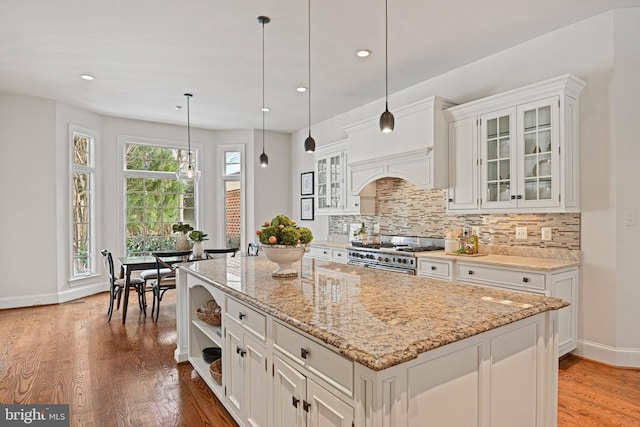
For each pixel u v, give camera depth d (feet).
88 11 9.53
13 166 16.05
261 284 7.16
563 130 9.71
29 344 11.82
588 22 10.16
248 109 18.47
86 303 17.20
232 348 7.20
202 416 7.66
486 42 11.44
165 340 12.26
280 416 5.53
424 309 5.25
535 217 11.25
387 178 16.60
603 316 9.98
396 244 15.80
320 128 21.03
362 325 4.51
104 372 9.77
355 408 3.98
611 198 9.82
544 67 11.04
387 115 8.64
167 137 21.34
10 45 11.43
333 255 16.87
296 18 9.96
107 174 19.63
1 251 15.87
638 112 9.61
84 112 18.47
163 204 21.50
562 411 7.66
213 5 9.30
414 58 12.54
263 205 22.86
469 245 12.60
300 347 5.00
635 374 9.32
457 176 12.34
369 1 9.18
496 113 11.22
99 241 19.31
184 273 10.48
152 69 13.38
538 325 5.61
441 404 4.33
